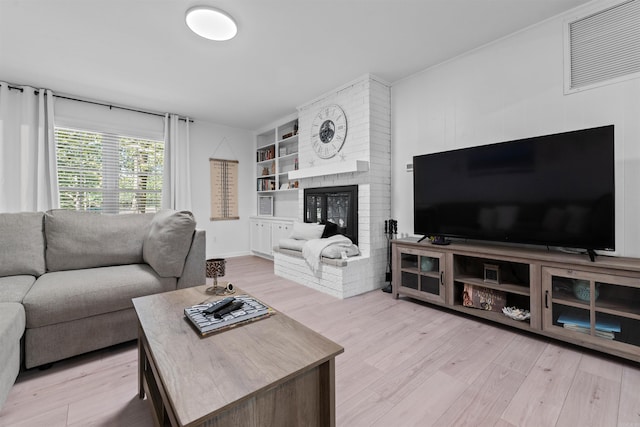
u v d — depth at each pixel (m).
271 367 0.91
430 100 3.10
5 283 1.82
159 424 1.08
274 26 2.37
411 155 3.28
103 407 1.39
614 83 2.02
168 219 2.21
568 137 1.99
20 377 1.62
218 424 0.80
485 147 2.40
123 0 2.05
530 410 1.33
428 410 1.34
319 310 2.64
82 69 3.11
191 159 5.04
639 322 1.67
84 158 3.99
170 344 1.05
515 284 2.27
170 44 2.62
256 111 4.59
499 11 2.20
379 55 2.84
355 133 3.43
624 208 1.99
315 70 3.16
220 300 1.43
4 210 3.37
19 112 3.47
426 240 2.88
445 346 1.95
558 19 2.26
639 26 1.93
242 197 5.73
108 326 1.89
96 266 2.32
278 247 3.99
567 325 1.89
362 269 3.16
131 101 4.09
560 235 2.03
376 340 2.04
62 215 2.32
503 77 2.56
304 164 4.23
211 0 2.06
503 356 1.82
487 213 2.39
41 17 2.23
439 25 2.37
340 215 3.71
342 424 1.25
